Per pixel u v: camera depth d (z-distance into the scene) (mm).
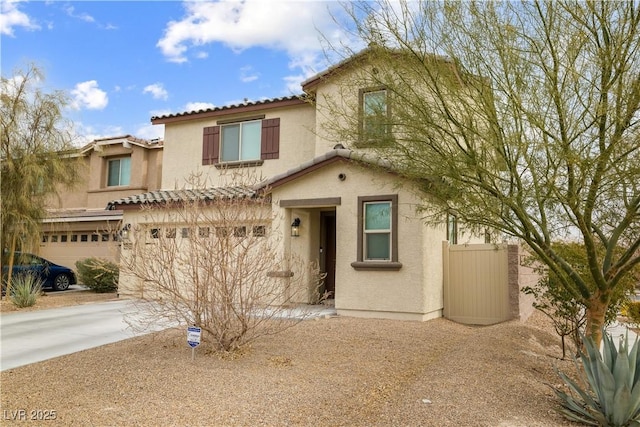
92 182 22109
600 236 6969
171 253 7727
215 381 6293
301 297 13508
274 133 15953
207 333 8195
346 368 7215
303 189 12820
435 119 6797
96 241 20797
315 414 5293
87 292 18281
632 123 5742
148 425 4855
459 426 4969
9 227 14758
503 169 6500
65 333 9750
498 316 12102
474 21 6500
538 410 5523
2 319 11523
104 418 5035
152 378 6434
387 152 7551
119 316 11875
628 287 8281
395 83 7062
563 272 7812
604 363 5285
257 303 8039
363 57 7512
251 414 5191
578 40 5969
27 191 14781
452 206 7480
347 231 12219
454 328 11062
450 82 6605
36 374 6773
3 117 14531
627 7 5785
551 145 5934
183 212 9039
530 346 9375
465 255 12602
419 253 11484
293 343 8695
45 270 17953
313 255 13781
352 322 10961
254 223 8109
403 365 7555
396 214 11711
